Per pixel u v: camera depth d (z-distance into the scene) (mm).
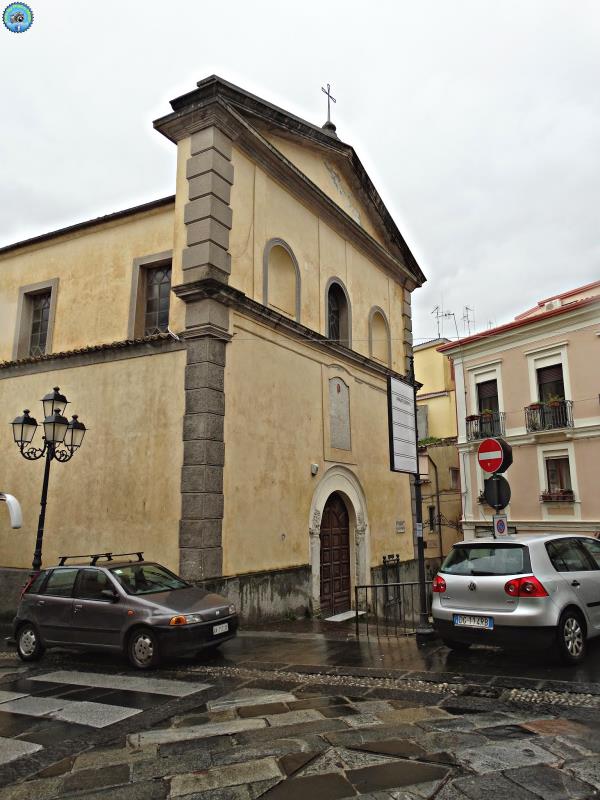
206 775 4059
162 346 11133
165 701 5934
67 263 13664
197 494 10023
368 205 17891
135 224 12844
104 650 7727
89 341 12797
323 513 13992
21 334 13945
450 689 5914
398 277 19688
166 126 11930
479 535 24250
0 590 12180
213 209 11156
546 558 6992
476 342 25078
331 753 4344
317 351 14156
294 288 13664
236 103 12094
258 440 11570
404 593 16547
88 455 11641
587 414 21219
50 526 11836
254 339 11859
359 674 6699
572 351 21891
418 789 3721
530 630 6508
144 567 8695
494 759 4133
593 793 3621
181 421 10602
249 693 6102
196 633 7438
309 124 14359
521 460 23172
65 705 5918
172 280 11336
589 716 4938
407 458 9312
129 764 4320
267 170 13133
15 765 4406
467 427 25172
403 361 19203
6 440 13141
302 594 12312
